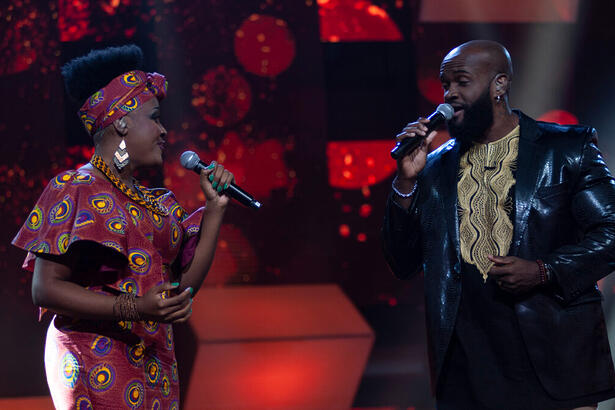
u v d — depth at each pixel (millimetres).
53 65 8367
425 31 9164
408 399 8203
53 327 3117
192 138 8672
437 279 3574
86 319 3053
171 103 8680
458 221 3582
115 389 3010
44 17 8398
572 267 3326
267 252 8688
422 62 9133
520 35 9250
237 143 8766
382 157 9227
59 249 2941
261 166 8789
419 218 3727
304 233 8773
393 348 8641
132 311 2910
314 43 8977
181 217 3467
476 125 3602
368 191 9094
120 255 3088
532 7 9250
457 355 3564
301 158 8844
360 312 8734
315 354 7824
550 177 3482
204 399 7547
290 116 8859
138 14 8695
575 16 9258
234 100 8797
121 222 3072
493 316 3457
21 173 8219
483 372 3463
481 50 3625
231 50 8828
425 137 3602
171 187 8531
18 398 7910
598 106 9258
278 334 7715
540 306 3391
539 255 3436
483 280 3480
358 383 7934
